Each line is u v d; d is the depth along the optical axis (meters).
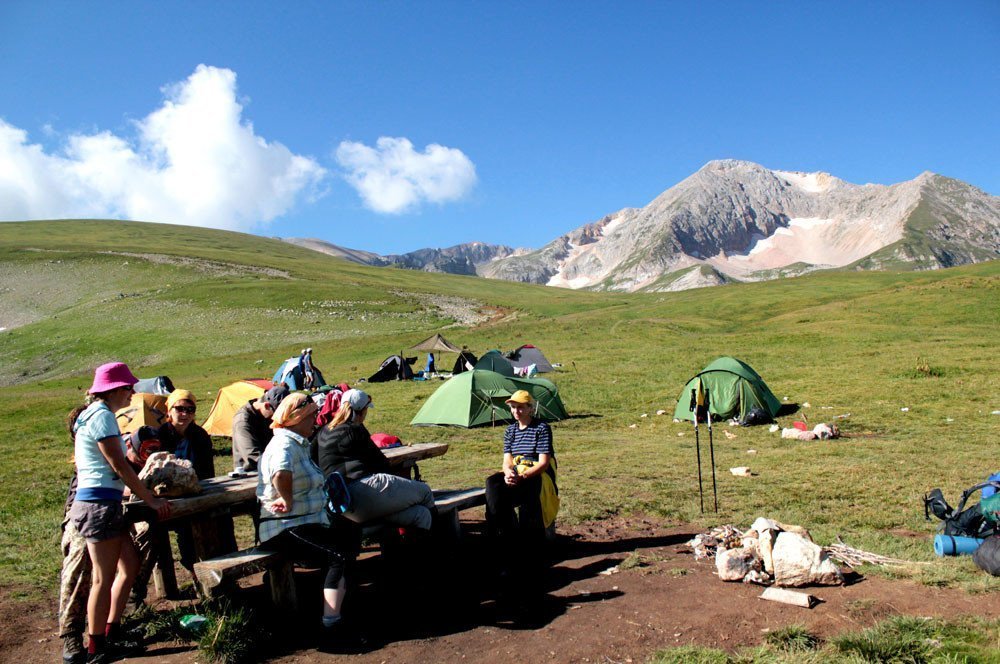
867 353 35.16
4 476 15.51
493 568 7.47
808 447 16.94
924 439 17.22
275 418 6.02
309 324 79.81
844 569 6.87
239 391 22.28
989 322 46.97
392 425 23.78
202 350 68.25
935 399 22.97
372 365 47.22
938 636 5.15
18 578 7.61
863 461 14.24
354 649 5.46
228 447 19.61
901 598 6.07
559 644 5.41
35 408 33.00
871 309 56.44
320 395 10.65
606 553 8.01
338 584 5.80
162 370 57.41
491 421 23.17
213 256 137.88
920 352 33.53
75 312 88.06
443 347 50.28
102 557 5.27
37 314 92.56
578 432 22.23
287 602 6.10
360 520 6.58
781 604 6.05
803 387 27.42
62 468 16.59
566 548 8.34
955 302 53.34
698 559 7.62
